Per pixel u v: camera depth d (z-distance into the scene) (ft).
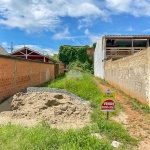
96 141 13.60
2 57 27.71
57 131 15.75
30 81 43.37
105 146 13.34
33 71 46.06
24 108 23.41
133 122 20.92
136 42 79.05
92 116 22.15
